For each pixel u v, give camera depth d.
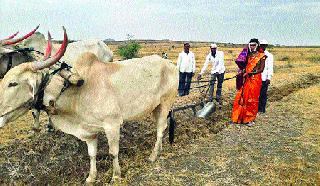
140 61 3.33
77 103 2.85
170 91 3.59
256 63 4.66
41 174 3.25
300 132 4.59
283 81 9.23
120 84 3.05
